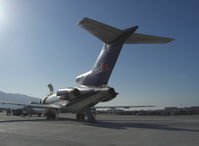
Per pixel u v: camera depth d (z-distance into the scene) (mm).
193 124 20156
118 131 14188
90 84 21516
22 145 8875
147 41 19391
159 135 12328
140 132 13695
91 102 21500
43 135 11992
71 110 24297
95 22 17188
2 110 80062
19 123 20250
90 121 22000
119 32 18328
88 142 9875
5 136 11391
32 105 25672
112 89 19250
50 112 27547
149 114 55781
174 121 25094
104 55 20328
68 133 13023
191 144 9508
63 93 23094
